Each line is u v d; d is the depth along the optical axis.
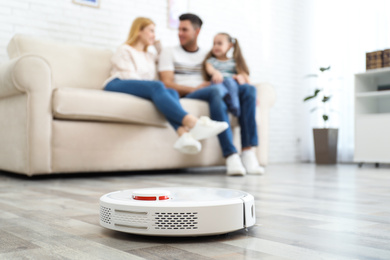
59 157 2.06
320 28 4.48
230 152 2.36
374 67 3.68
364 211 1.10
